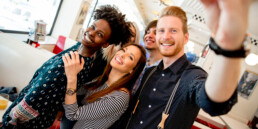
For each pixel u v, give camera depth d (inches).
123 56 43.3
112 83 42.9
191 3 137.3
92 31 37.9
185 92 33.8
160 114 35.9
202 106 23.1
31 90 32.7
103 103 38.3
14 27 117.3
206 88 21.3
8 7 106.0
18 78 74.4
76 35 173.0
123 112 43.4
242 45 14.4
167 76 39.4
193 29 180.4
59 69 34.4
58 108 39.3
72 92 35.0
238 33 13.0
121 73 44.4
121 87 42.9
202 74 33.1
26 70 74.1
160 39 39.6
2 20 105.0
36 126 36.4
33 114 32.4
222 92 18.9
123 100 39.9
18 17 117.7
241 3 11.7
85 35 38.6
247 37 14.5
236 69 16.9
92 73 48.9
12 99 64.1
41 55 74.1
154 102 37.7
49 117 38.6
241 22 12.3
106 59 52.5
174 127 33.9
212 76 19.5
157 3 240.7
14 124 33.0
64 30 158.7
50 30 156.4
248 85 175.8
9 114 34.1
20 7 116.3
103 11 41.2
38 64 73.9
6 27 110.0
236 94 20.1
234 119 178.1
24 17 123.9
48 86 32.8
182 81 35.6
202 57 155.4
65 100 35.7
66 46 132.0
